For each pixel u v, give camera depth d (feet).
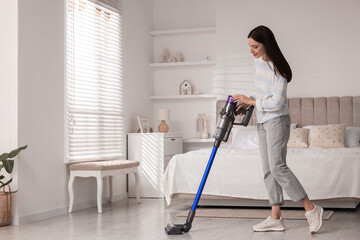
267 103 11.07
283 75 11.02
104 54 18.67
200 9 22.94
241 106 11.73
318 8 20.98
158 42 23.35
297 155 15.02
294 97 21.12
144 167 20.01
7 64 13.97
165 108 23.30
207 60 22.57
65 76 16.02
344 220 13.10
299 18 21.18
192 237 11.02
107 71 18.88
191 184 15.81
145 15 22.56
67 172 16.05
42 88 14.89
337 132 18.54
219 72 22.16
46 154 14.98
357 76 20.47
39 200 14.58
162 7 23.35
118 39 19.69
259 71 11.43
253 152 15.79
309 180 14.70
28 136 14.20
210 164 11.50
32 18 14.49
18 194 13.71
